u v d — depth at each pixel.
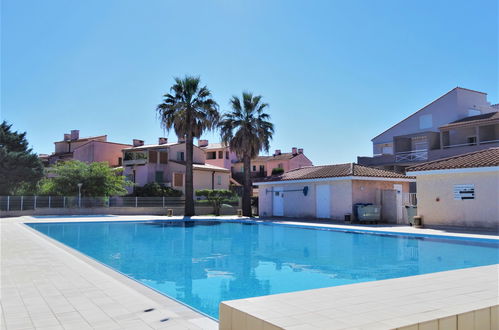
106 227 22.05
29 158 39.66
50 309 5.06
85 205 31.25
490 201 16.38
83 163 33.44
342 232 18.28
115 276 7.30
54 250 10.95
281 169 51.91
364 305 4.05
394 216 21.47
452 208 17.70
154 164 40.16
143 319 4.64
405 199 21.41
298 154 54.91
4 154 38.19
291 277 8.27
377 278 8.13
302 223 21.84
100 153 45.66
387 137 38.97
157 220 25.58
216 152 51.38
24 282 6.71
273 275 8.49
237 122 29.38
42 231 19.72
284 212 27.86
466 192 17.23
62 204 30.61
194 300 6.38
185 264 9.97
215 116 29.59
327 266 9.61
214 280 8.01
